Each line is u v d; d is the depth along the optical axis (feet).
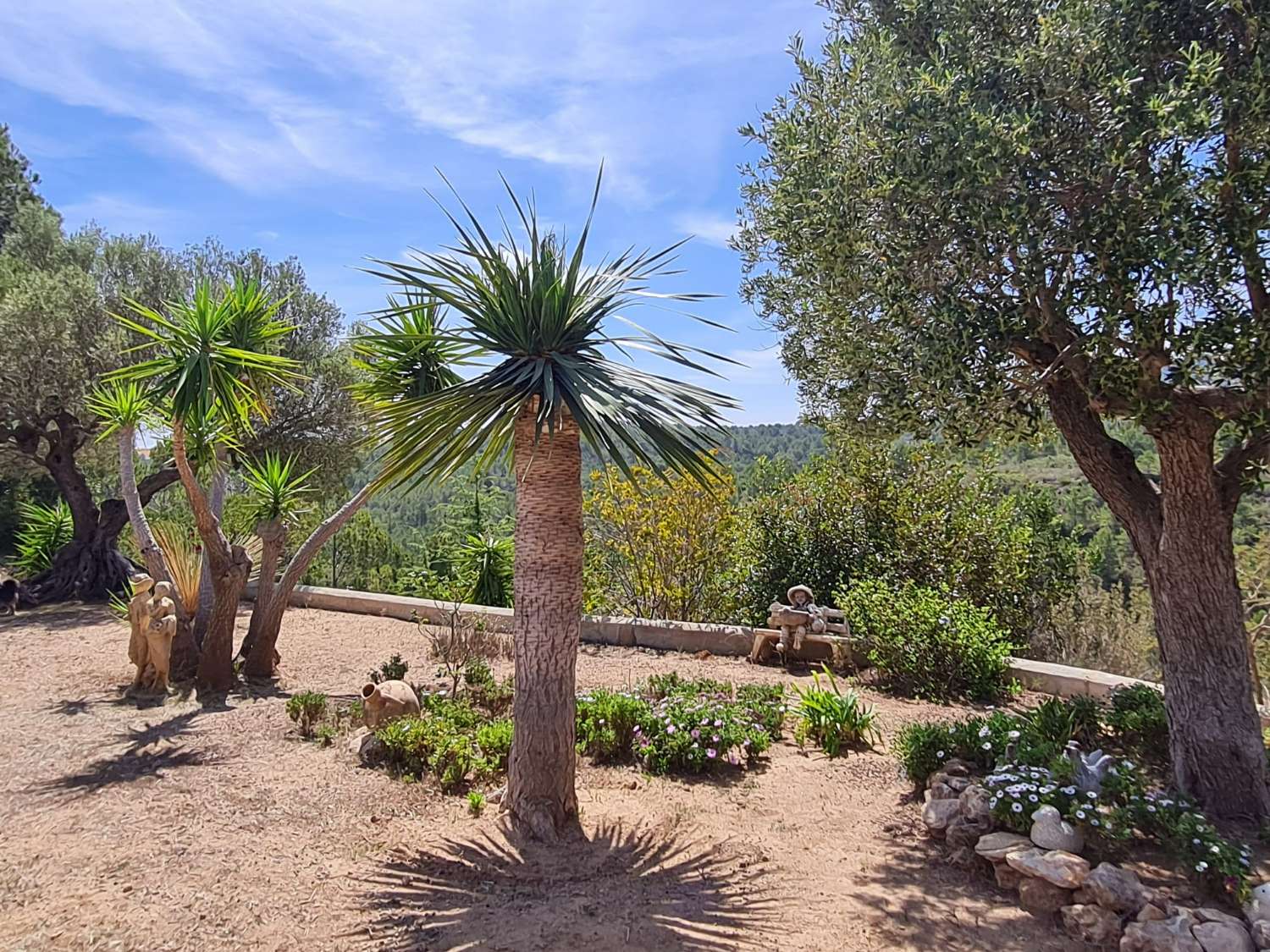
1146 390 12.44
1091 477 14.88
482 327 12.74
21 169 62.95
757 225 19.44
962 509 32.12
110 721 19.53
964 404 13.00
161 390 21.11
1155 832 12.00
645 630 29.71
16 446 41.47
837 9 17.44
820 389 19.19
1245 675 13.67
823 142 14.92
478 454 13.78
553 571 13.19
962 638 22.54
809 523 33.94
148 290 42.19
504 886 11.48
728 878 12.00
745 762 17.31
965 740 15.02
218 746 17.63
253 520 25.34
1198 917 10.03
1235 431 12.65
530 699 13.34
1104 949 10.14
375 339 16.31
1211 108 11.19
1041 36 12.39
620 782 15.93
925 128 13.01
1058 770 12.60
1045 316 12.61
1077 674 22.79
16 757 16.87
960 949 10.16
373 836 13.04
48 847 12.54
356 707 19.60
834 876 12.16
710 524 35.27
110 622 33.30
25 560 42.39
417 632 31.89
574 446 13.34
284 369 24.90
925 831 13.57
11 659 26.32
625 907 10.99
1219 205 11.30
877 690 23.49
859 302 14.87
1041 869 11.05
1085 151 12.06
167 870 11.82
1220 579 13.64
